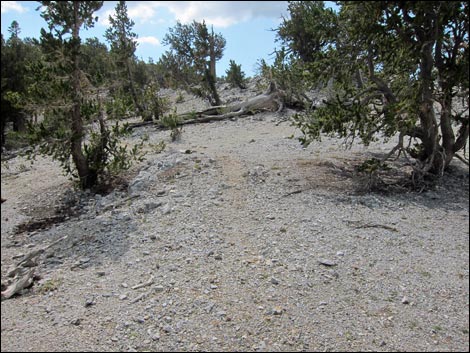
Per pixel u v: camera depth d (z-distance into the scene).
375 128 9.98
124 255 6.79
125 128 11.19
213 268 6.01
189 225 7.53
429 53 8.50
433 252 6.23
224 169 10.34
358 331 4.59
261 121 19.30
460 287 5.32
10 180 13.74
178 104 28.45
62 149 10.51
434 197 8.58
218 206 8.26
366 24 8.39
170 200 8.79
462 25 8.64
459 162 10.73
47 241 8.26
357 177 9.52
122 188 10.67
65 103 9.88
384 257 6.09
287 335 4.55
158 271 6.10
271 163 10.66
